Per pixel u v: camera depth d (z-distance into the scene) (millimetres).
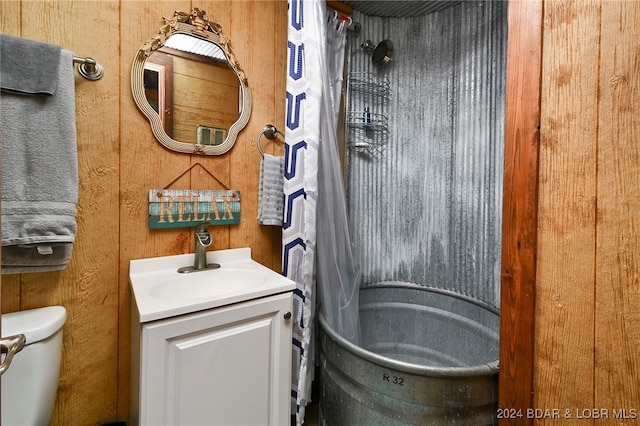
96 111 1075
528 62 769
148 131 1175
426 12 1735
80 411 1070
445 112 1679
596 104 663
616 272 639
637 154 610
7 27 946
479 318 1511
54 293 1024
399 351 1765
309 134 1295
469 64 1573
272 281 1106
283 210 1423
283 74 1521
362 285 1837
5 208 855
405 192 1845
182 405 870
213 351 916
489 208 1495
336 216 1492
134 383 1030
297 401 1276
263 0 1445
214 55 1308
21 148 886
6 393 825
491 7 1484
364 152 1852
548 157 739
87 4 1054
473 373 994
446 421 1000
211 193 1312
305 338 1293
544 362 747
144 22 1154
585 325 683
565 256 712
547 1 740
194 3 1257
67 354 1047
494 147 1473
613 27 639
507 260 814
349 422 1158
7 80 870
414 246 1822
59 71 946
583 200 684
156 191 1188
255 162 1444
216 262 1328
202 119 1286
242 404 978
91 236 1081
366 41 1783
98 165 1086
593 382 670
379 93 1852
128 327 1153
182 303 876
